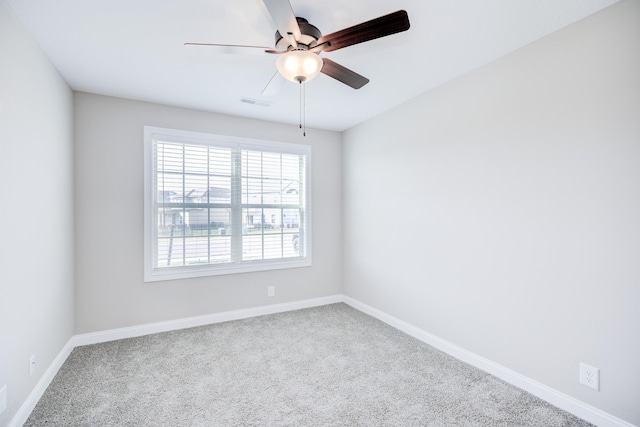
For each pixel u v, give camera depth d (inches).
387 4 64.4
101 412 71.9
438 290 105.8
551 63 74.6
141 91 107.3
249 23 70.2
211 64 88.7
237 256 135.2
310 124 147.5
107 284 110.9
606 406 65.9
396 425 67.9
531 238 78.9
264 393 79.7
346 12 66.9
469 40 77.5
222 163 132.0
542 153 76.5
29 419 69.2
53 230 86.9
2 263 60.9
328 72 75.4
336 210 158.9
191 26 71.1
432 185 107.7
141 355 99.9
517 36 76.1
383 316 131.4
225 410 73.0
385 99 116.6
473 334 94.0
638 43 61.2
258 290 139.4
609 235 65.3
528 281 79.7
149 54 83.1
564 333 72.7
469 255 95.0
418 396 78.4
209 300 128.8
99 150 109.6
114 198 111.8
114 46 79.0
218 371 90.4
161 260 120.3
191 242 125.7
